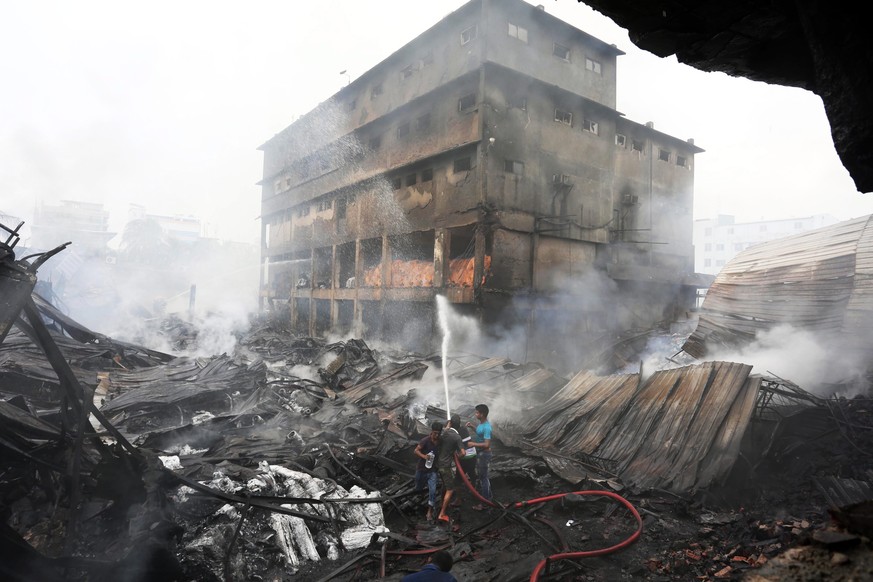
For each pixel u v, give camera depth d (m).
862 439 8.73
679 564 5.99
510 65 23.50
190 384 13.85
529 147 24.11
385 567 6.00
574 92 26.44
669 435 9.22
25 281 4.56
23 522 5.67
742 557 5.98
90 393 5.71
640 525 6.85
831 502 7.05
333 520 6.77
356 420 11.64
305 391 14.88
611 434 10.08
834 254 13.80
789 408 10.26
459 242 28.16
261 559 6.07
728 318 15.88
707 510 7.45
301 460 8.77
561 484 8.68
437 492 8.16
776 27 4.07
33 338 5.27
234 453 8.91
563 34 26.09
